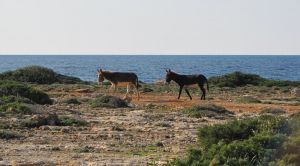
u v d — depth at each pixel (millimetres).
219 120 42688
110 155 27406
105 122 40375
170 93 70625
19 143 30984
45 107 47125
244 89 79750
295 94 71125
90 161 25703
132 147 29875
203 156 20359
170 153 28047
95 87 75812
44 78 85000
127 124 39469
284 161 15828
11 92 52156
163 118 43438
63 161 25531
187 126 38656
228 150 20078
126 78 60031
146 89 72375
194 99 61438
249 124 25531
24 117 40812
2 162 24922
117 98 52625
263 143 20141
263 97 67188
